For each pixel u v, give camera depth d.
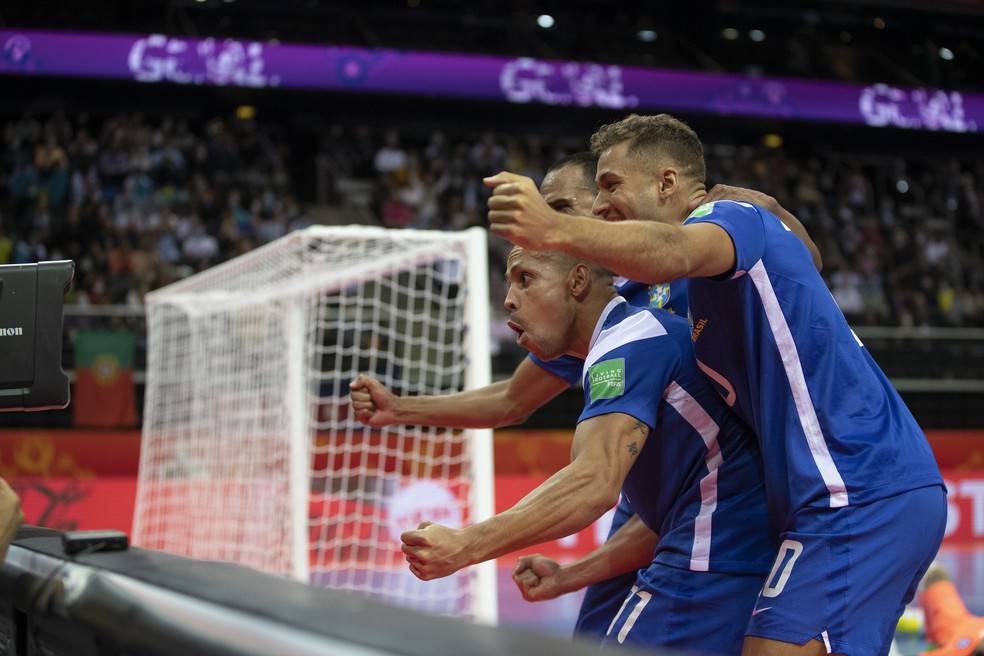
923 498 2.66
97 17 24.83
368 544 9.38
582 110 26.36
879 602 2.60
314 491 11.56
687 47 28.69
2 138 23.36
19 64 20.84
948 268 23.36
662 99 23.91
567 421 16.62
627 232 2.19
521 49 27.28
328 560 10.90
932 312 21.95
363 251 7.14
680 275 2.33
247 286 8.46
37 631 1.92
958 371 18.20
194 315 10.11
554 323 3.03
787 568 2.61
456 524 10.91
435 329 13.66
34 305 2.33
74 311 15.52
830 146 28.06
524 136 26.25
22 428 14.70
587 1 28.81
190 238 19.62
